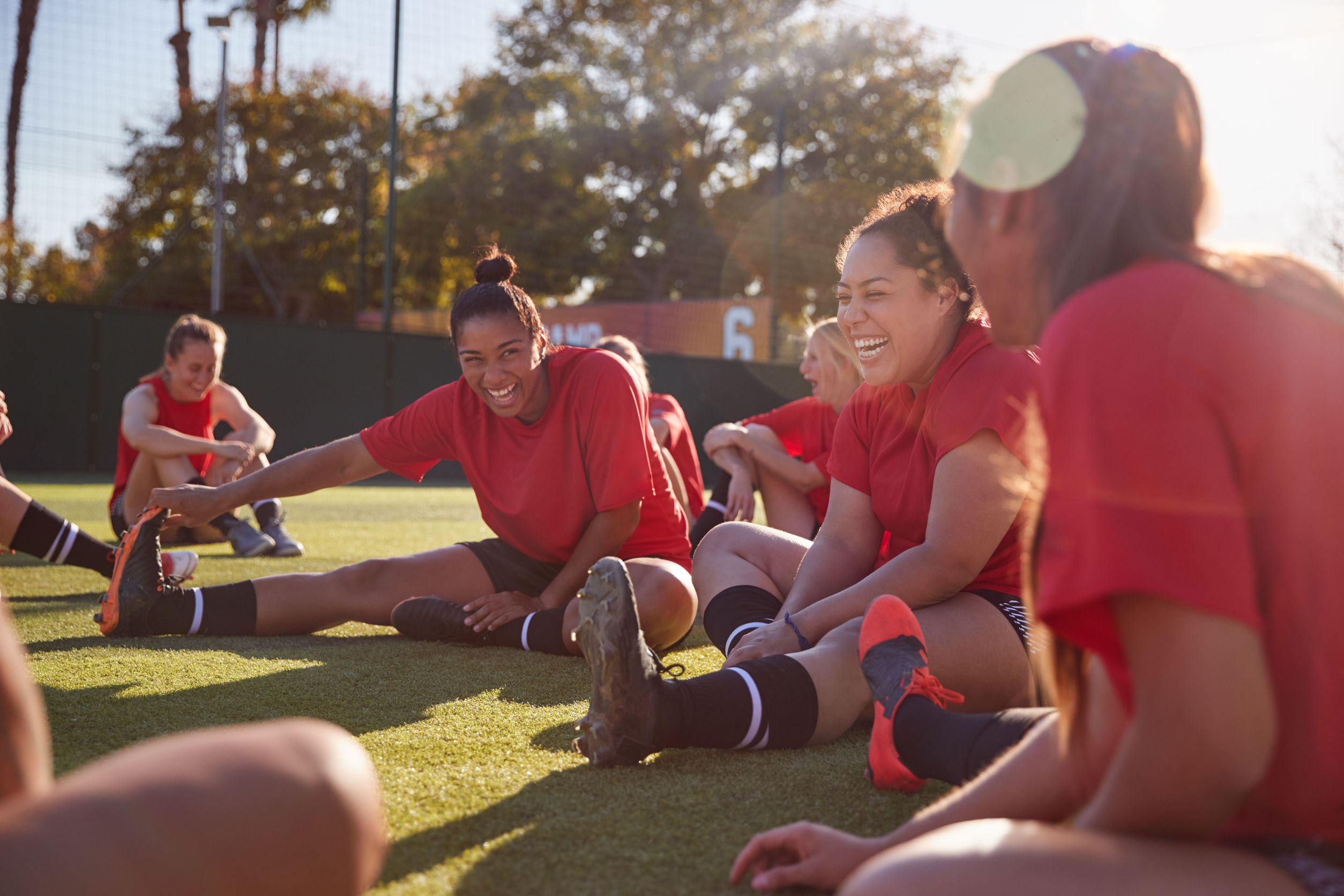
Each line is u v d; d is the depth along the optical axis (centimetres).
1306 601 66
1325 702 67
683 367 1349
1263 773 65
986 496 158
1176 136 74
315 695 183
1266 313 67
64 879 52
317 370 1146
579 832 116
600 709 136
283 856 61
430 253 2320
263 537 411
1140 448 64
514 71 2358
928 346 171
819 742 154
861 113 2450
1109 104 74
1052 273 76
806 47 2475
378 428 248
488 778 136
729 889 101
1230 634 62
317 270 2252
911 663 131
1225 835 72
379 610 248
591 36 2395
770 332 1692
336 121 2212
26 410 1016
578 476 231
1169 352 65
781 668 149
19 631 244
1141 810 66
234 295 2167
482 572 251
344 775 67
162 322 1067
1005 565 169
